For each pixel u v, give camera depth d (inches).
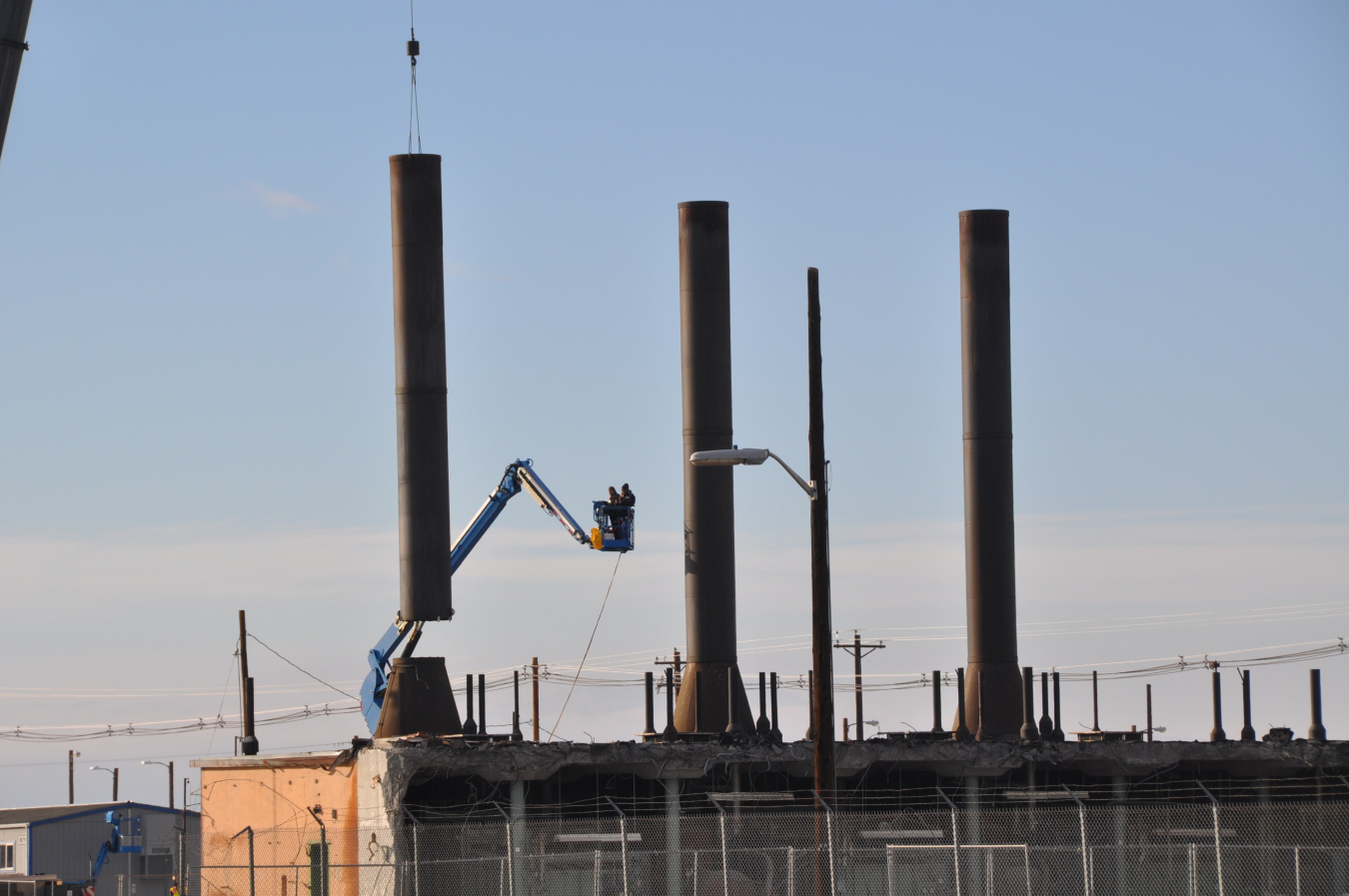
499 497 3993.6
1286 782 3486.7
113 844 6023.6
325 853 2800.2
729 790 3319.4
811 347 2244.1
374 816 3046.3
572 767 3179.1
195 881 3518.7
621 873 3127.5
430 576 3405.5
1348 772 3447.3
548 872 3058.6
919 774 3501.5
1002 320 3873.0
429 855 3021.7
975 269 3880.4
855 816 3031.5
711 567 3708.2
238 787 3452.3
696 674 3678.6
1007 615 3801.7
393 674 3390.7
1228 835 3284.9
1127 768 3378.4
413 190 3442.4
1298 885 2783.0
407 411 3427.7
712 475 3725.4
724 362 3774.6
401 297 3444.9
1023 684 3523.6
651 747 3228.3
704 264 3769.7
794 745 3331.7
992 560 3811.5
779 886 3186.5
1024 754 3378.4
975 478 3846.0
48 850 6200.8
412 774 2997.0
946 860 3272.6
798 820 3277.6
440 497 3425.2
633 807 3304.6
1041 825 3398.1
